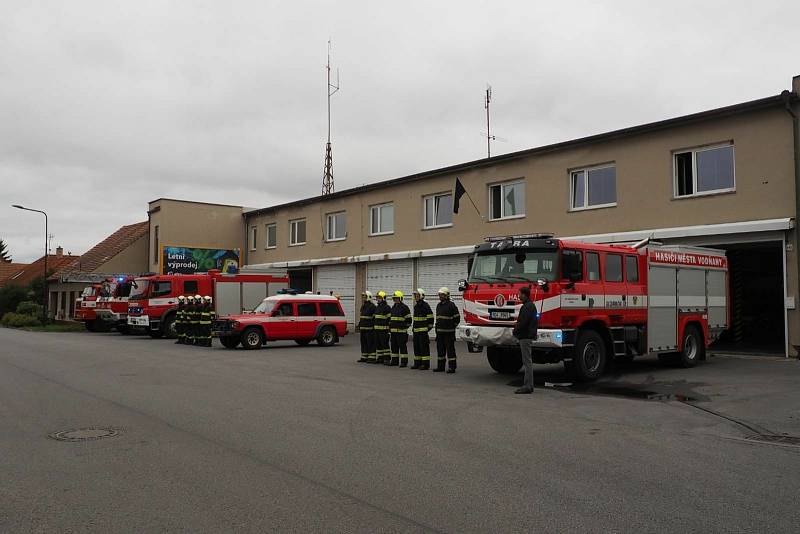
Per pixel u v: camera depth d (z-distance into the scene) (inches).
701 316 601.6
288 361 664.4
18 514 194.7
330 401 400.8
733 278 853.8
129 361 652.7
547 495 212.7
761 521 189.5
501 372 565.0
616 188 741.9
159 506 201.5
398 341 621.0
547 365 634.8
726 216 646.5
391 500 207.3
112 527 183.8
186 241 1439.5
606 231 746.8
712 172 667.4
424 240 999.6
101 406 378.6
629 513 195.8
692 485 224.7
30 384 474.0
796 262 598.2
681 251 587.5
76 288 1772.9
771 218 615.2
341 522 187.5
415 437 298.2
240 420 337.1
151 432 307.1
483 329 499.8
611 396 426.3
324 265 1214.9
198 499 207.9
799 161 598.2
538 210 824.9
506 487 221.1
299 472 239.1
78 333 1268.5
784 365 576.7
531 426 325.1
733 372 537.6
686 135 679.7
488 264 516.7
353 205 1147.3
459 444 284.5
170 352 769.6
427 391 448.5
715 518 191.8
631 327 534.6
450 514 194.4
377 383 491.5
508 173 868.0
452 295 951.0
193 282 1053.2
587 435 304.7
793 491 218.5
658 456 265.4
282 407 377.4
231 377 521.0
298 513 194.9
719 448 280.4
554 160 807.7
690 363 584.1
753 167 629.3
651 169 708.0
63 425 323.6
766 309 836.6
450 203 973.2
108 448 275.3
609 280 518.3
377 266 1094.4
